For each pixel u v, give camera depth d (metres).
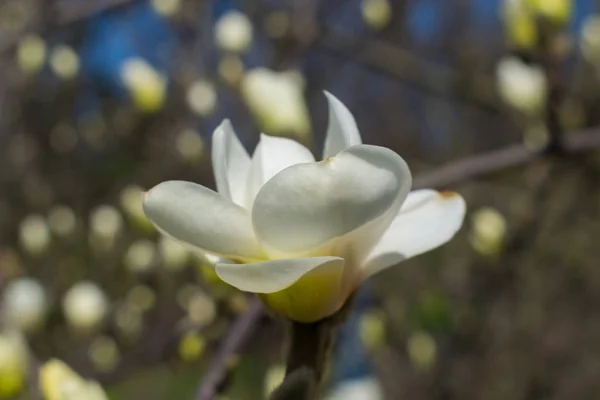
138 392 1.62
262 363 1.27
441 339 1.65
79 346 1.61
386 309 1.54
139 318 1.57
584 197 1.60
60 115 2.04
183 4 1.58
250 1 1.61
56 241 1.91
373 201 0.44
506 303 1.62
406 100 2.17
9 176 2.01
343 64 2.01
